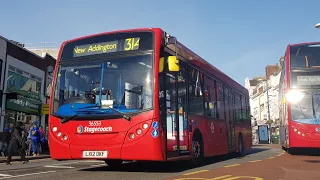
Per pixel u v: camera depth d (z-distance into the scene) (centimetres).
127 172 871
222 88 1398
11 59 2122
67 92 857
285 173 824
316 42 1538
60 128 833
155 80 791
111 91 812
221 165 1091
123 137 771
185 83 982
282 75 1788
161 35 843
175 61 816
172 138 846
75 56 887
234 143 1504
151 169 961
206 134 1120
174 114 874
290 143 1478
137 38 840
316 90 1479
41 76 2506
